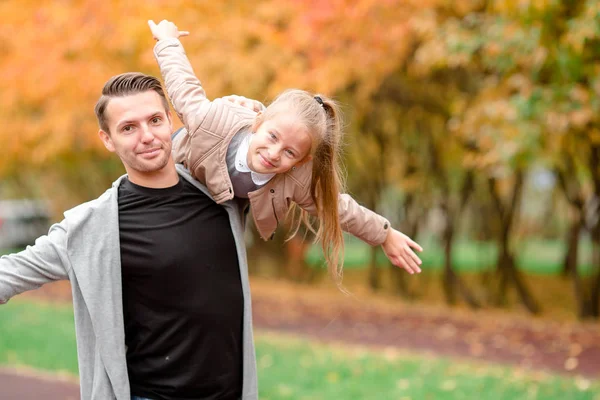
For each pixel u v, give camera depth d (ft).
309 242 55.36
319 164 9.43
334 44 31.58
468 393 21.34
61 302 47.16
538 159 29.58
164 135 8.63
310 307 43.19
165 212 8.73
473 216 59.06
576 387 21.98
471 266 64.59
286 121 8.82
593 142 29.89
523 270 61.00
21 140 44.06
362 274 62.18
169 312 8.61
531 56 26.48
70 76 36.76
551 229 75.72
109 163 55.72
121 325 8.49
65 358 28.30
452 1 30.99
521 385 22.30
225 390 8.87
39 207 81.92
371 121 46.03
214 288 8.71
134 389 8.67
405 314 40.55
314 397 21.17
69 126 38.96
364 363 25.89
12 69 38.83
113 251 8.49
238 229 9.05
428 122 44.78
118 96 8.52
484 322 37.70
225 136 8.95
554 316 40.91
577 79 26.08
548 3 23.57
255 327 35.94
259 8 33.40
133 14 33.04
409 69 36.37
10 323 36.76
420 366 25.34
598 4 22.98
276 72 33.68
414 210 50.75
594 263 39.17
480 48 30.40
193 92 9.36
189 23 33.22
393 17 30.53
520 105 26.32
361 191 53.72
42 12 37.91
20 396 22.86
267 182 9.30
